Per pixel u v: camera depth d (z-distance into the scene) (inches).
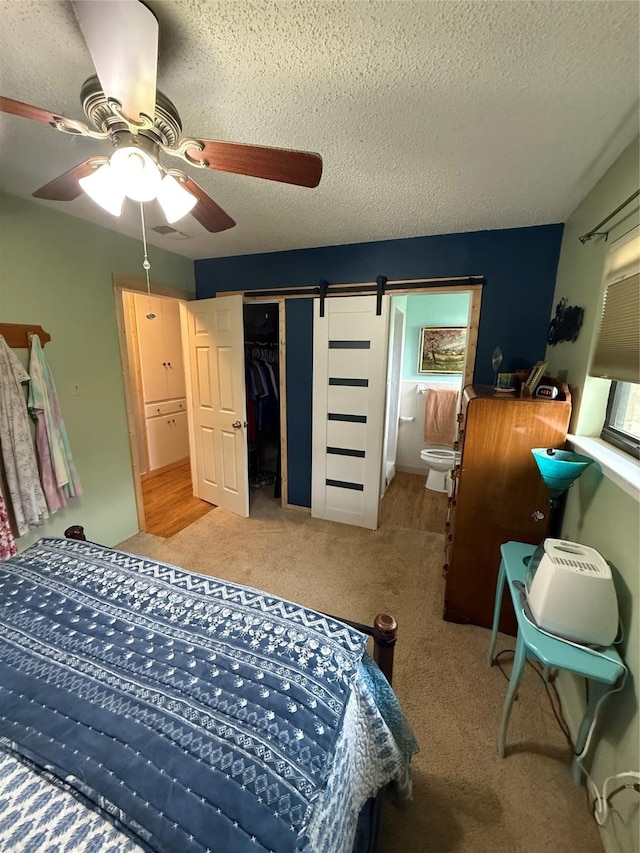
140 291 113.2
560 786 50.3
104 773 25.8
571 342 76.7
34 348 84.7
